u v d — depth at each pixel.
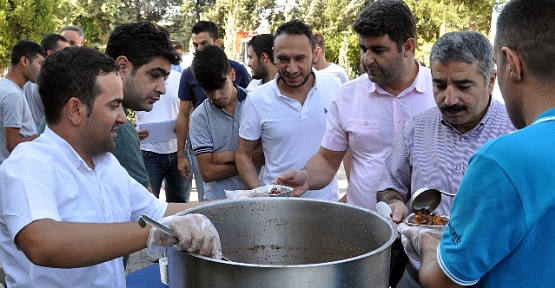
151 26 1.77
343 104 2.16
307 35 2.36
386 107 2.06
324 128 2.48
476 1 11.77
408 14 1.95
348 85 2.16
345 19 18.42
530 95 0.99
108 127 1.28
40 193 1.15
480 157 0.95
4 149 3.52
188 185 3.98
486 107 1.62
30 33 9.69
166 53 1.75
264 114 2.45
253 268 0.89
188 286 1.00
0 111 3.43
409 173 1.80
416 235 1.23
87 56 1.25
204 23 4.45
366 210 1.24
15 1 9.47
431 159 1.69
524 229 0.91
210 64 2.52
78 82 1.22
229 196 1.76
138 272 1.94
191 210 1.20
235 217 1.31
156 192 3.80
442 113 1.60
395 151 1.83
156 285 1.81
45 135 1.28
